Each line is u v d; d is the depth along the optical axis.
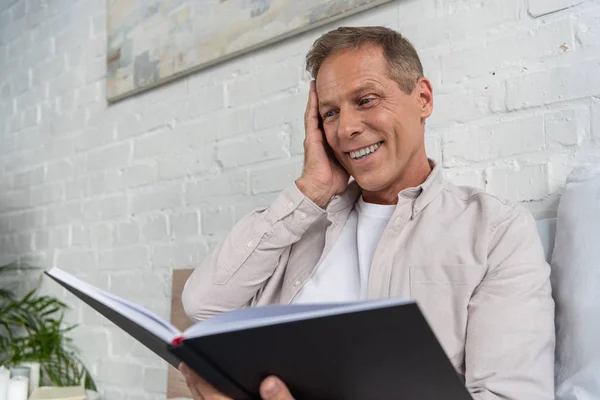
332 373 0.69
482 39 1.42
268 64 1.86
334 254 1.25
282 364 0.69
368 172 1.16
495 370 0.93
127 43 2.33
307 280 1.24
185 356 0.69
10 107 2.94
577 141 1.26
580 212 1.09
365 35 1.17
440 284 1.06
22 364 2.08
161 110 2.19
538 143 1.32
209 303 1.25
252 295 1.28
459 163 1.43
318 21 1.71
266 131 1.84
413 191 1.17
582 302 1.02
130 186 2.26
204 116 2.04
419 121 1.19
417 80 1.19
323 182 1.23
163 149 2.16
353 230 1.27
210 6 2.03
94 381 2.25
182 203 2.06
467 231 1.09
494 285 1.01
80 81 2.56
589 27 1.27
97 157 2.43
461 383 0.69
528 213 1.09
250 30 1.89
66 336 2.39
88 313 2.32
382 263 1.13
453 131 1.45
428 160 1.25
